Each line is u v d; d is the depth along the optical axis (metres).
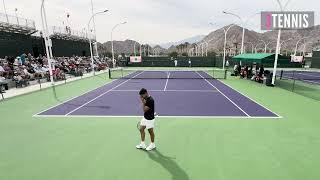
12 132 9.78
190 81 27.06
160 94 18.50
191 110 13.24
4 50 30.41
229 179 6.23
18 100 16.17
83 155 7.63
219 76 32.97
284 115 12.19
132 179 6.23
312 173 6.51
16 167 6.91
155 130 9.93
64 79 26.88
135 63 55.72
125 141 8.76
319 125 10.54
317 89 21.05
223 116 11.98
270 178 6.27
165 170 6.68
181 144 8.47
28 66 26.12
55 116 12.10
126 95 17.98
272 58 23.52
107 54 83.25
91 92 19.45
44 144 8.52
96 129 10.09
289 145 8.34
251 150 7.95
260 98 16.80
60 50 44.16
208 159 7.32
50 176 6.41
